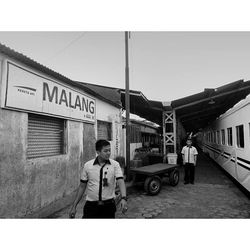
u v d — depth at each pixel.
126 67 8.31
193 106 12.03
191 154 8.10
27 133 3.87
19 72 3.67
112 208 2.73
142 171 6.67
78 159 5.71
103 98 7.40
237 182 7.61
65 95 5.14
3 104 3.30
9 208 3.36
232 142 8.27
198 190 7.11
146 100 9.62
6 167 3.33
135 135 13.91
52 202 4.48
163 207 5.33
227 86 8.66
